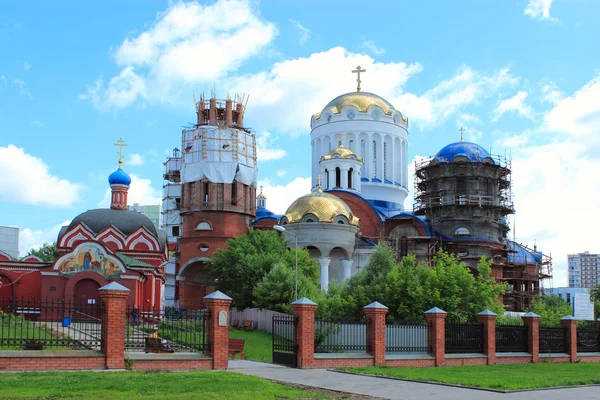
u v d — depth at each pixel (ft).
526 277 280.72
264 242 225.97
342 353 107.04
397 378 89.25
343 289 165.89
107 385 67.62
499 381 87.71
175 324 128.26
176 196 355.77
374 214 264.93
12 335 108.37
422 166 279.49
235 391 67.36
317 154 305.53
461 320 144.05
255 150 269.23
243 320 205.16
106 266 184.44
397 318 148.87
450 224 263.29
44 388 64.18
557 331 140.36
